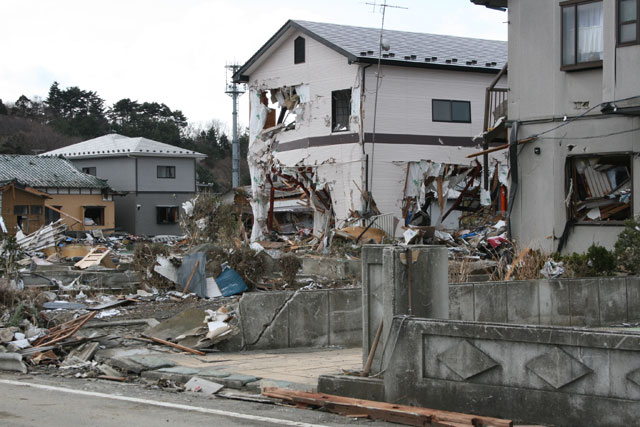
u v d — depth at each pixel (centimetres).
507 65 2069
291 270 2005
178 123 10069
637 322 1560
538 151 1939
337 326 1311
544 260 1780
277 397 866
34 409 804
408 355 805
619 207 1861
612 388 680
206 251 1922
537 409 720
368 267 899
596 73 1842
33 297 1549
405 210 3036
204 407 829
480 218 3272
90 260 2464
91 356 1116
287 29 3178
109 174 5891
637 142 1784
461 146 3148
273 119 3441
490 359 750
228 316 1270
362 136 2952
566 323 1497
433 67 3056
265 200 3475
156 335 1241
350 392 851
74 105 10112
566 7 1877
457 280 1698
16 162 5506
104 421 749
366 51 2955
